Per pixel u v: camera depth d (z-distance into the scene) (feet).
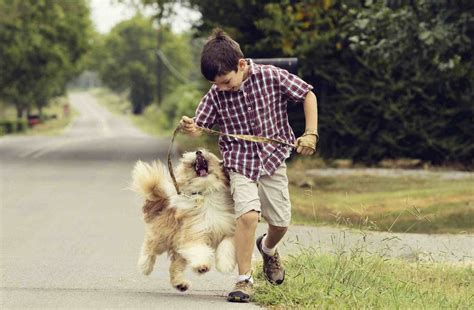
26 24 225.35
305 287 27.37
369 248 40.32
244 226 25.55
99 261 36.58
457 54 61.41
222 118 26.55
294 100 26.48
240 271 26.12
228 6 104.88
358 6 89.97
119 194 66.95
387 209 56.90
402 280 29.78
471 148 91.91
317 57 95.04
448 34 58.29
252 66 26.22
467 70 64.23
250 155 26.00
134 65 495.41
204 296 28.02
